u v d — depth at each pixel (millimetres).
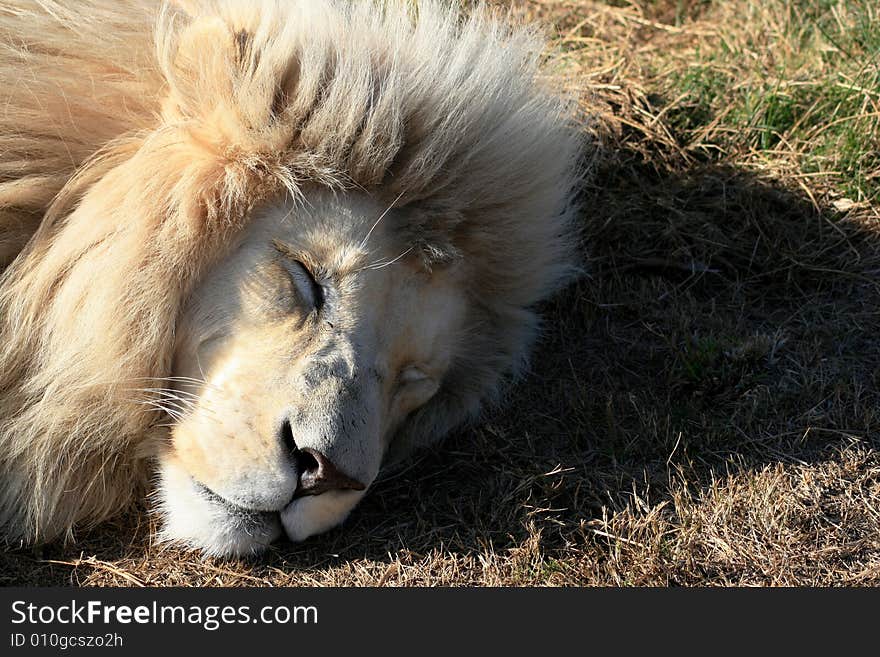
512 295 4492
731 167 5977
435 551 3965
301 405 3623
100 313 3764
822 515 4180
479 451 4527
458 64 4172
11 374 3939
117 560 3885
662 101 6305
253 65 3830
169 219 3752
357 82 3883
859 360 5078
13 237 3975
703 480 4375
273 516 3797
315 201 3852
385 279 3891
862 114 6020
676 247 5699
